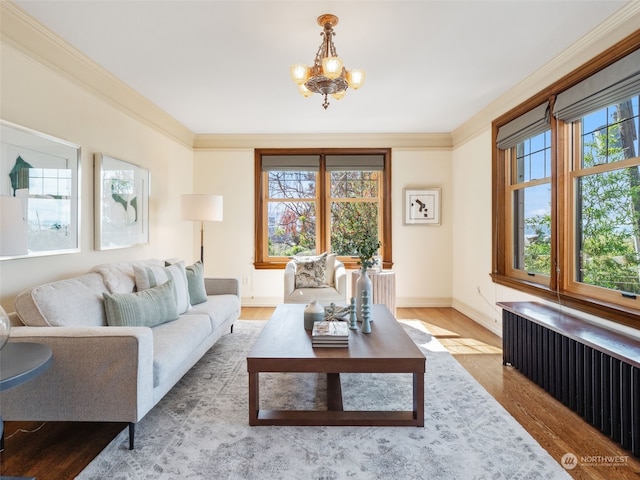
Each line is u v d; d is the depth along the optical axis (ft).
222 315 10.36
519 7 6.94
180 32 7.84
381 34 7.91
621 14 7.04
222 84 10.69
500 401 7.53
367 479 5.08
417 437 6.11
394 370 6.31
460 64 9.37
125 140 10.99
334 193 16.87
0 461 5.48
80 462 5.47
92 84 9.40
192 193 16.44
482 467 5.33
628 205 7.51
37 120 7.61
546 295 9.58
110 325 7.36
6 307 6.96
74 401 5.64
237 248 16.63
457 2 6.79
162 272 9.52
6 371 4.33
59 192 8.22
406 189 16.43
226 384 8.28
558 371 7.53
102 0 6.69
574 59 8.59
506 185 12.31
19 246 5.07
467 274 14.84
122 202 10.68
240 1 6.75
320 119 14.25
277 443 5.94
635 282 7.34
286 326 8.25
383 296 13.33
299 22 7.46
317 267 14.10
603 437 6.19
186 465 5.37
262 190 16.84
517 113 11.12
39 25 7.42
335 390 7.52
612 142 7.91
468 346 11.02
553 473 5.21
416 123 14.89
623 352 5.89
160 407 7.17
